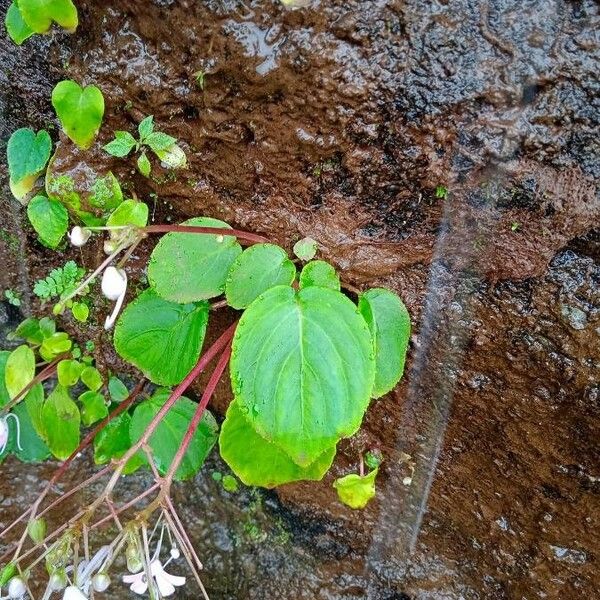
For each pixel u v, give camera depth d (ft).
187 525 1.48
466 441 1.17
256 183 1.05
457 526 1.31
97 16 0.97
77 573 0.87
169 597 1.46
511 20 0.86
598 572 1.16
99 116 0.98
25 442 1.30
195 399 1.38
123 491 1.47
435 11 0.86
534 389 1.05
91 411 1.26
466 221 0.98
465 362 1.09
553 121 0.88
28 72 1.06
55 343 1.25
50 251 1.25
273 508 1.48
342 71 0.90
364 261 1.06
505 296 1.01
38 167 1.07
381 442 1.26
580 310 0.97
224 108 0.97
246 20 0.89
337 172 1.00
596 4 0.83
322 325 0.92
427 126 0.92
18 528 1.47
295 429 0.91
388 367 1.03
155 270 1.01
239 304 1.00
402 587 1.40
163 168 1.06
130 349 1.09
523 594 1.27
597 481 1.07
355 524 1.41
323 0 0.86
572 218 0.92
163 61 0.96
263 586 1.46
